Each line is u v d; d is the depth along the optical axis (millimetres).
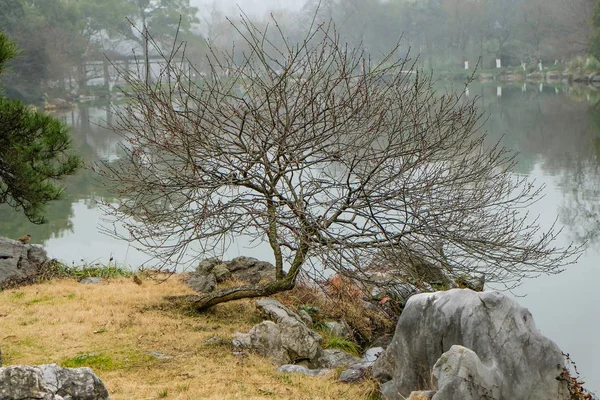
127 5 101562
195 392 7793
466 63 109938
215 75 11453
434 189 11508
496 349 7238
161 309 11836
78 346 9664
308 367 9602
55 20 87188
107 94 91688
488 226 12375
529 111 54500
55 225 21984
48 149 16859
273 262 17203
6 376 4969
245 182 11242
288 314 11375
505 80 103375
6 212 24516
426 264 11938
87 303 11961
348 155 12492
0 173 16812
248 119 11578
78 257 17969
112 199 25719
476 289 12891
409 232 11180
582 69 94688
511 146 34750
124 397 7598
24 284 13508
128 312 11500
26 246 14680
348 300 12875
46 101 75875
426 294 7875
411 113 11375
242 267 14805
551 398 7172
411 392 7434
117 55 98125
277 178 11234
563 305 13969
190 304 11938
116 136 46812
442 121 11656
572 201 22375
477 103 61312
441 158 11633
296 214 11031
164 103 10914
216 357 9328
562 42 100438
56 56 77188
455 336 7469
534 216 20562
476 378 6859
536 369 7215
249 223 11156
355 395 7945
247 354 9445
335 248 10891
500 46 112812
